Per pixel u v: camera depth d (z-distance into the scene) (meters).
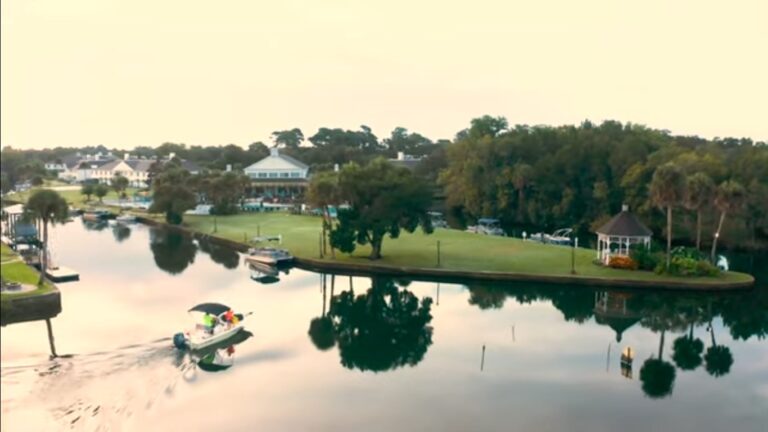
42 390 39.69
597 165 130.00
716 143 130.25
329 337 54.00
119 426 35.38
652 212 112.75
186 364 45.47
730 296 68.31
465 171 150.38
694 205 77.06
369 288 73.88
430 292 71.88
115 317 57.72
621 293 70.00
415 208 83.75
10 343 48.72
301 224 125.31
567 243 104.88
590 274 73.25
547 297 69.19
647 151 128.62
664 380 43.81
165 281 76.06
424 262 81.75
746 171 105.75
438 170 185.62
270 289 72.75
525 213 141.38
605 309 63.72
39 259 81.75
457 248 92.38
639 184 116.12
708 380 43.97
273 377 43.84
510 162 146.00
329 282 76.88
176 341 48.44
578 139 138.75
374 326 57.94
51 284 65.50
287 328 56.75
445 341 53.03
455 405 39.22
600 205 128.88
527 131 157.38
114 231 126.06
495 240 100.69
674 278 71.00
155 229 129.12
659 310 63.22
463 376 44.41
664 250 83.88
